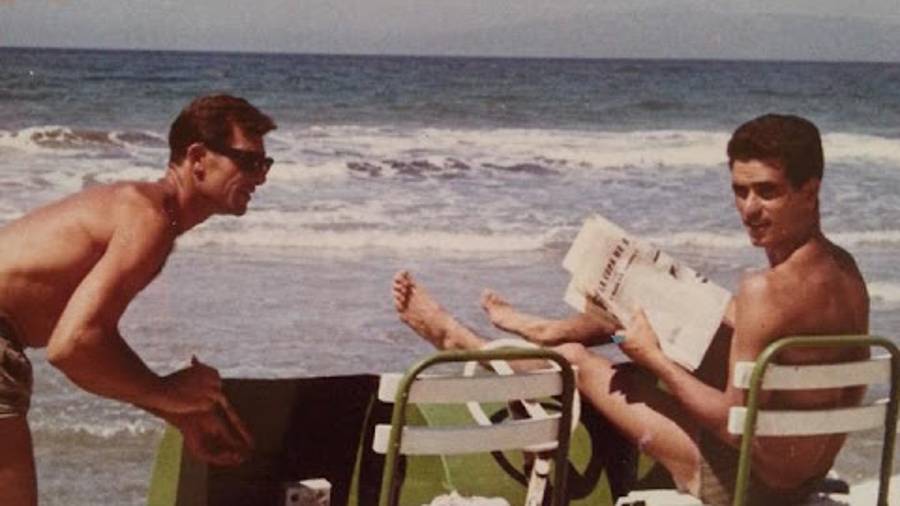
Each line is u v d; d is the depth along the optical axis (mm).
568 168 22375
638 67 35562
